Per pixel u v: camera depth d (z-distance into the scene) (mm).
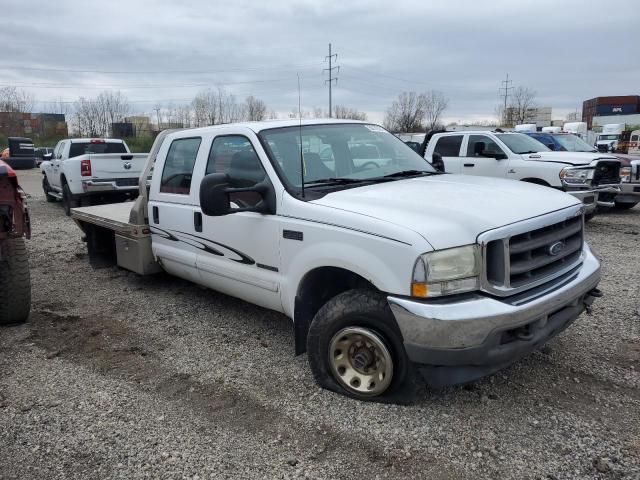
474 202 3457
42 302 6035
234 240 4418
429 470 2924
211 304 5750
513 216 3301
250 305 5684
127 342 4801
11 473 2998
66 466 3047
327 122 4793
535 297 3250
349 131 4785
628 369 3988
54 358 4492
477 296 3127
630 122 64188
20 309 5145
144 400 3740
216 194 3750
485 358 3064
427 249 3045
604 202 10023
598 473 2850
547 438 3158
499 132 11367
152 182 5555
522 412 3430
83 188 12117
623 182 11055
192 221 4922
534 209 3461
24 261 5062
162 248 5496
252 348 4570
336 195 3793
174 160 5281
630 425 3264
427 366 3203
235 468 2990
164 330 5059
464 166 11094
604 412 3414
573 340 4516
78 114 57562
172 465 3027
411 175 4488
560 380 3830
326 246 3555
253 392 3801
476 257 3104
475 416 3395
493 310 3045
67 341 4867
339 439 3215
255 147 4246
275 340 4730
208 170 4750
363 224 3350
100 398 3779
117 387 3939
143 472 2975
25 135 55938
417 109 55125
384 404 3539
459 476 2865
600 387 3730
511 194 3719
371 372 3527
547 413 3412
